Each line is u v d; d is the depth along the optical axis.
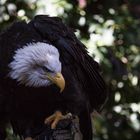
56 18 12.85
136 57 17.52
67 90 12.29
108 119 18.42
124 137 18.61
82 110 12.54
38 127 12.45
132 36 17.34
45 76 12.12
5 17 16.72
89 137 12.77
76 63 12.59
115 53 17.22
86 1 17.23
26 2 16.45
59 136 11.63
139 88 18.02
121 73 17.48
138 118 18.59
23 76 12.19
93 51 16.42
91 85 12.81
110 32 16.83
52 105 12.34
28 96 12.23
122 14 17.59
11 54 12.24
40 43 12.22
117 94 17.94
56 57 12.16
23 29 12.40
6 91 12.29
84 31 17.08
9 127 13.73
